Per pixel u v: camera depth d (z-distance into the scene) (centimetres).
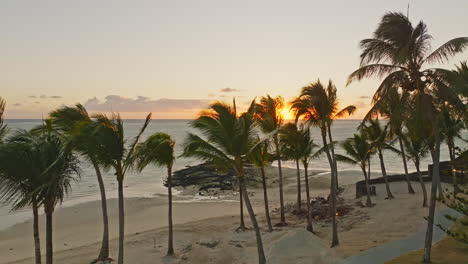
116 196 4644
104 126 1384
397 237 1920
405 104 1539
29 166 1217
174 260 1972
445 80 1411
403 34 1455
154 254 2103
